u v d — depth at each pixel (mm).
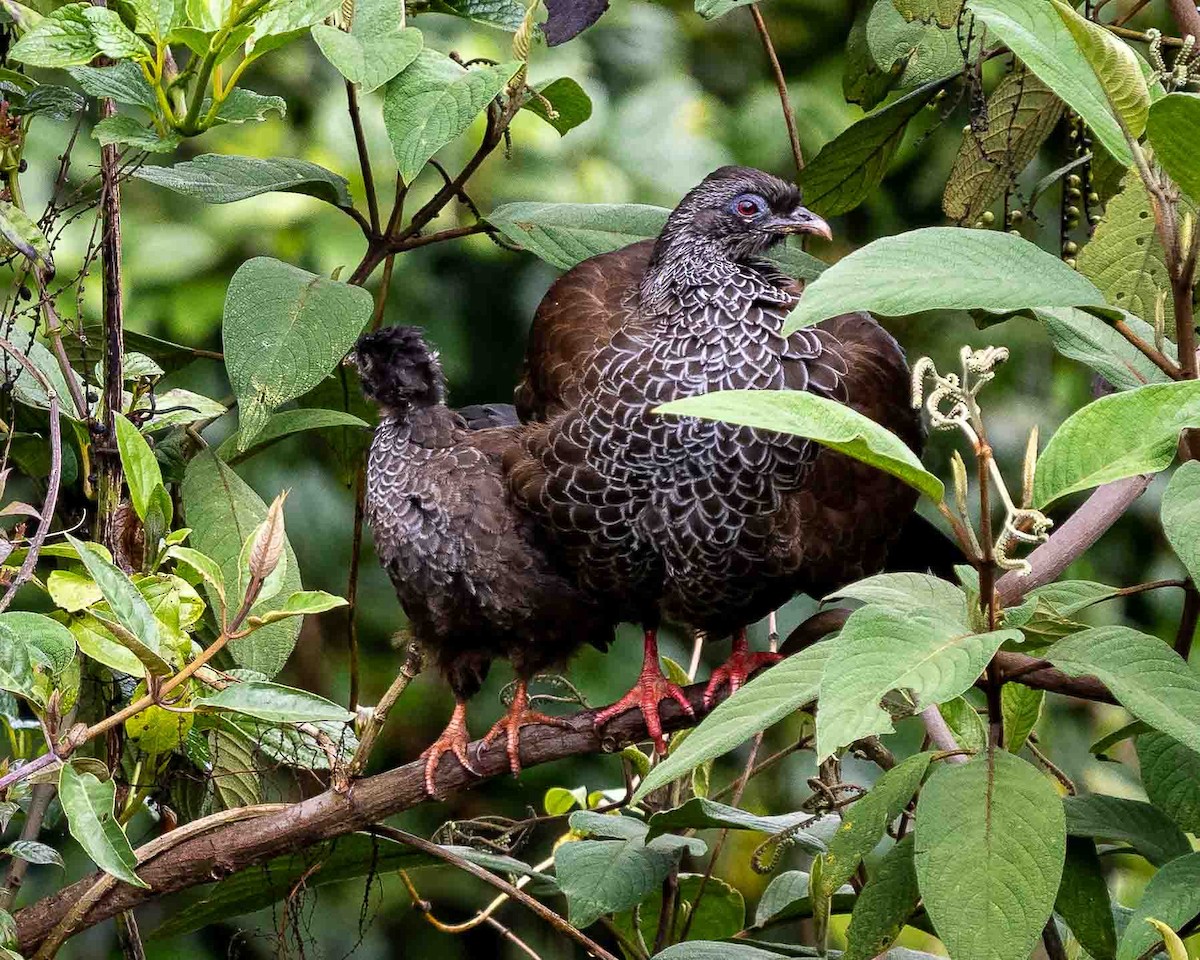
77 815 4809
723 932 7551
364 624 13172
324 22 6699
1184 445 5508
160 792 7121
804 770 12828
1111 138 4559
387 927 12898
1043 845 4113
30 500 10789
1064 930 6457
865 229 13930
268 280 6414
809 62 14531
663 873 6293
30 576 5324
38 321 7156
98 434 6711
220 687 5766
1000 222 12492
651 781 4160
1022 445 13055
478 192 12930
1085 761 12828
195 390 12680
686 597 7895
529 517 7898
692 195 8148
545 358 8398
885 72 8039
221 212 12570
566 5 7184
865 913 4910
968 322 13516
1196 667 4887
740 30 14531
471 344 13531
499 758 7512
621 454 7645
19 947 6340
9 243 6715
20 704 7164
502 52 12883
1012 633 3998
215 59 6082
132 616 5094
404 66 6117
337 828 6492
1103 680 4191
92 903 6289
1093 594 5461
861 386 7883
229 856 6406
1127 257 6605
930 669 3900
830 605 8188
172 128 6281
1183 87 6434
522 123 13070
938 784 4270
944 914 4062
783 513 7641
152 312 12336
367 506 8289
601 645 8367
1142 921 4340
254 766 7180
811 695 4426
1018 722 5996
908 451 4031
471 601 7957
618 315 8391
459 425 8305
